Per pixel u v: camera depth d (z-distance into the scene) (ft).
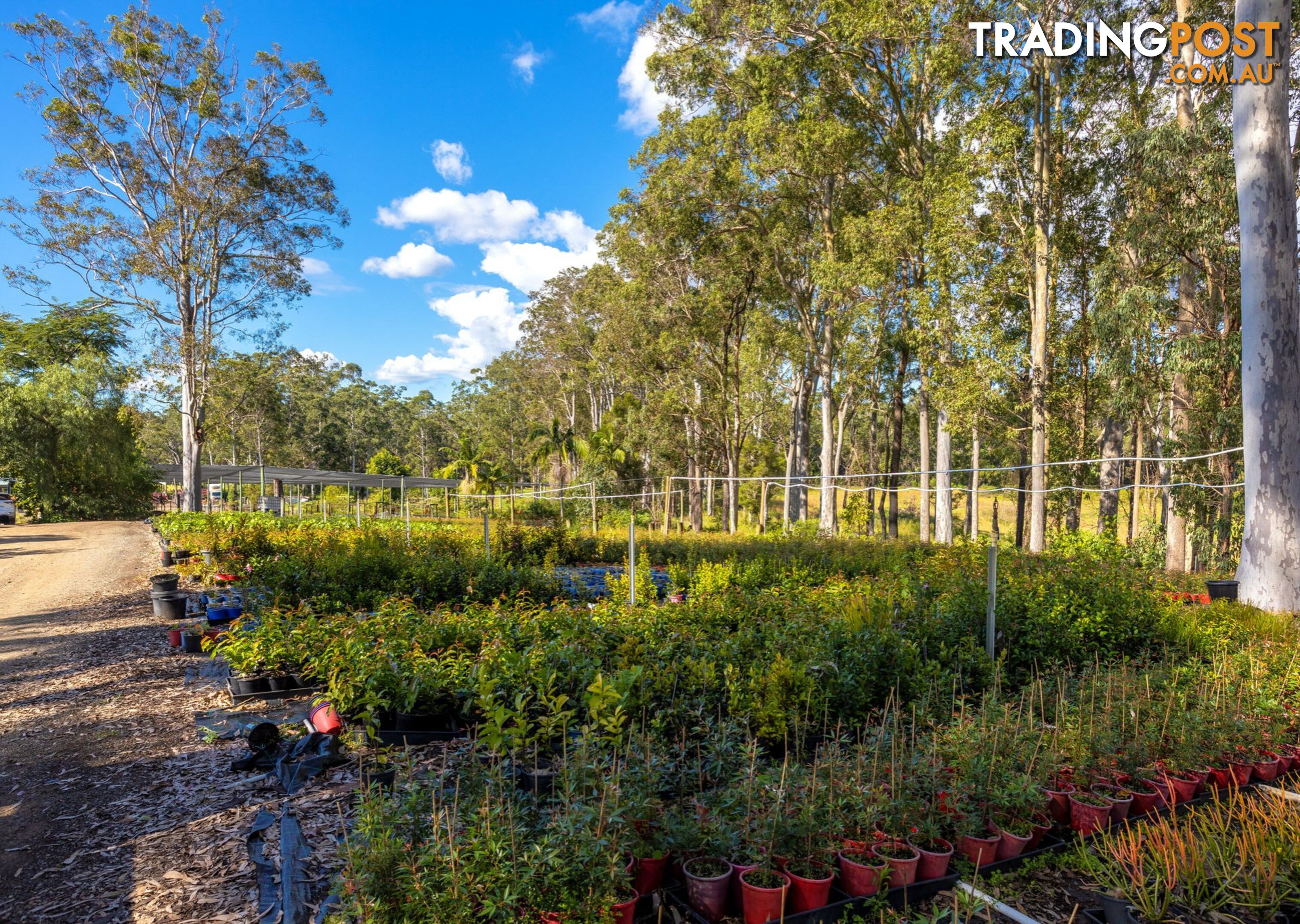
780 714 14.82
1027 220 64.80
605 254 98.07
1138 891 9.82
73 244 85.05
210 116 90.48
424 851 8.97
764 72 69.00
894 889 10.43
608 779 10.49
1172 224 50.26
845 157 68.95
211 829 12.98
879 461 145.79
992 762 12.09
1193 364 49.90
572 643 18.38
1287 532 31.17
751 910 9.77
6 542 74.18
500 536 52.75
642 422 107.45
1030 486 79.30
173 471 125.90
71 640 30.40
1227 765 14.06
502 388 203.31
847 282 65.82
